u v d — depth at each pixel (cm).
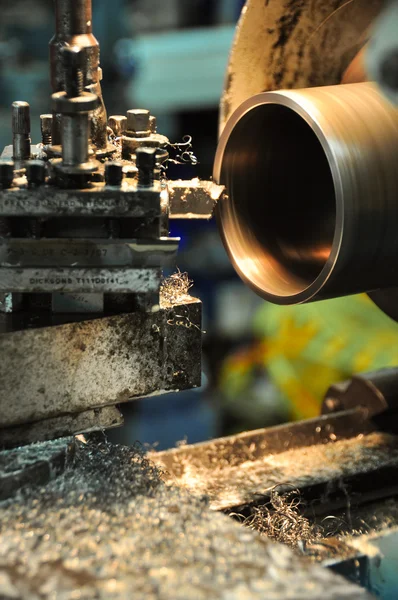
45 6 304
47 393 101
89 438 116
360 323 240
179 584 79
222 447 131
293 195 132
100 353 103
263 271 125
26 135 110
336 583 79
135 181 100
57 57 104
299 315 251
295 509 120
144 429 286
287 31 126
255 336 288
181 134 329
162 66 312
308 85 132
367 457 130
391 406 137
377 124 112
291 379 249
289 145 129
